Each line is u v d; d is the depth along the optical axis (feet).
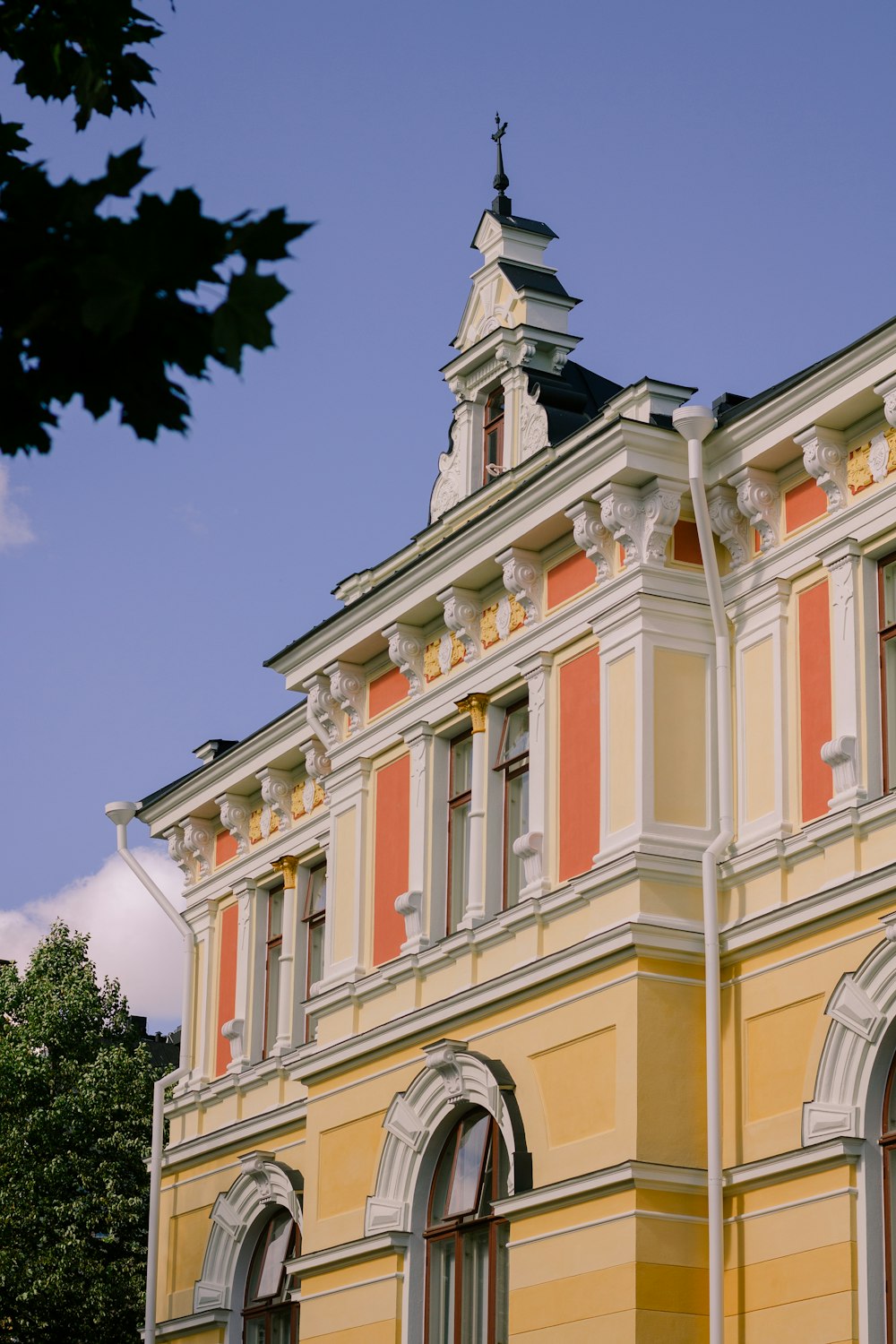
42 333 19.15
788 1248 52.06
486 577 64.64
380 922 68.13
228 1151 79.87
